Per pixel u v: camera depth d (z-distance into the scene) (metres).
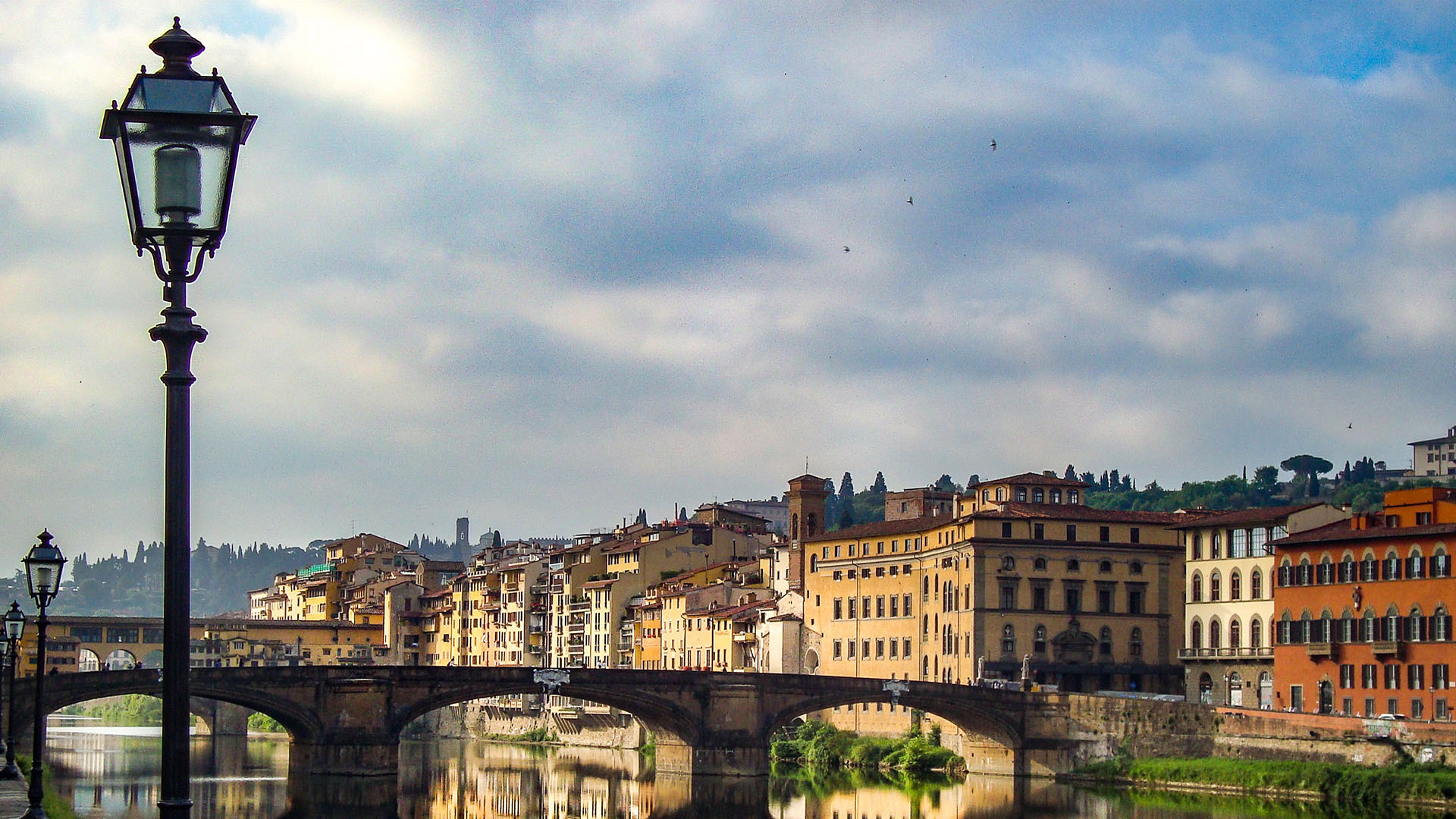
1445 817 128.75
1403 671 150.38
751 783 168.38
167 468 21.19
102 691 150.50
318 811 136.00
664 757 178.38
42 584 48.59
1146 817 132.62
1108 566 193.38
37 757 49.84
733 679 171.75
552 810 144.25
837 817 140.25
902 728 198.75
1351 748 144.38
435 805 145.88
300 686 160.62
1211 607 180.50
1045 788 162.12
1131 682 192.50
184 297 20.97
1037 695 173.12
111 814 123.19
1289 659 163.75
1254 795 147.62
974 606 188.00
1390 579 153.00
